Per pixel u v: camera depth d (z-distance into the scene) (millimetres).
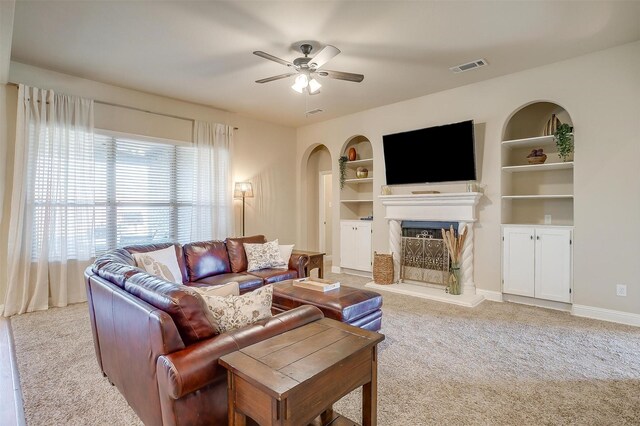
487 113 4465
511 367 2596
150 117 5004
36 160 3973
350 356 1501
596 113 3676
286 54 3703
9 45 2930
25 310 3885
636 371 2533
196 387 1421
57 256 4125
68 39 3391
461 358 2750
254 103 5441
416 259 5211
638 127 3453
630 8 2834
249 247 4504
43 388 2307
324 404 1400
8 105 3893
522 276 4211
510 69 4113
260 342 1638
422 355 2805
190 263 3959
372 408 1685
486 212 4512
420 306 4164
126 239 4801
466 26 3129
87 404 2127
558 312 3916
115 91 4672
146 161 4992
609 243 3613
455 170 4684
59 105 4129
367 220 6004
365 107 5648
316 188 7672
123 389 1999
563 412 2035
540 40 3398
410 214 5086
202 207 5488
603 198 3643
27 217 3920
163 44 3492
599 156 3662
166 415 1439
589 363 2658
